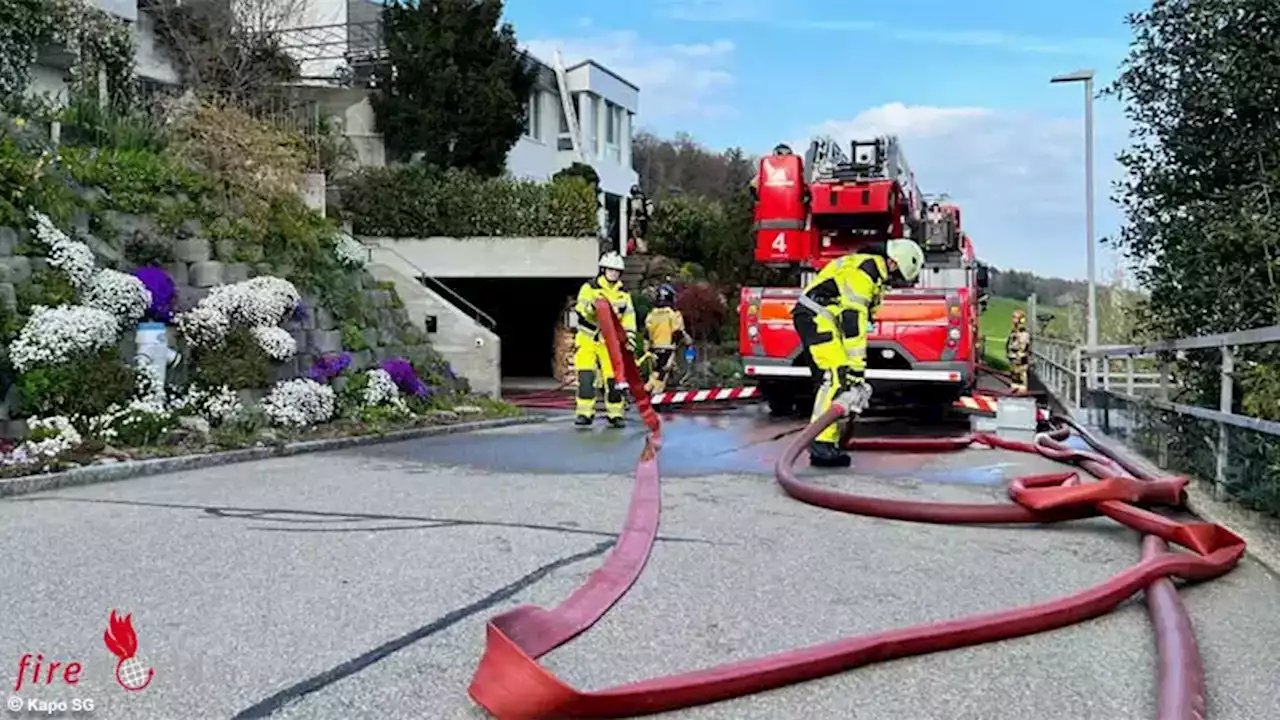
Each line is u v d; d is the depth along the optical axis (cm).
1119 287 1948
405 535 606
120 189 1122
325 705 356
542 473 873
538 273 2114
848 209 1384
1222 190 827
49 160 1055
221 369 1069
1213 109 799
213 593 483
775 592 496
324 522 644
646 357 1555
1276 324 728
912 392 1309
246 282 1148
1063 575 538
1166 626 429
